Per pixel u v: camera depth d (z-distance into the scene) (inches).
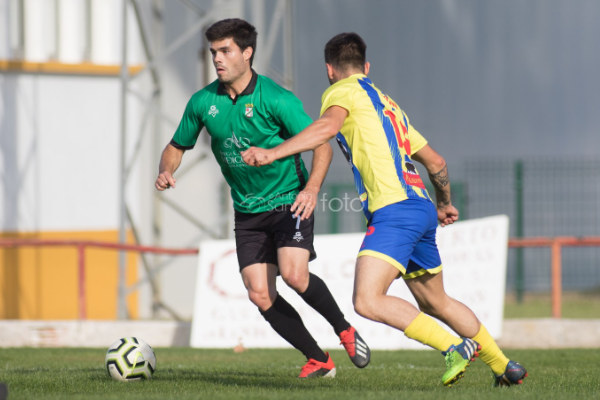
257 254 757.9
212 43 715.4
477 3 2593.5
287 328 764.0
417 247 656.4
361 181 650.8
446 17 2571.4
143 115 1791.3
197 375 796.6
